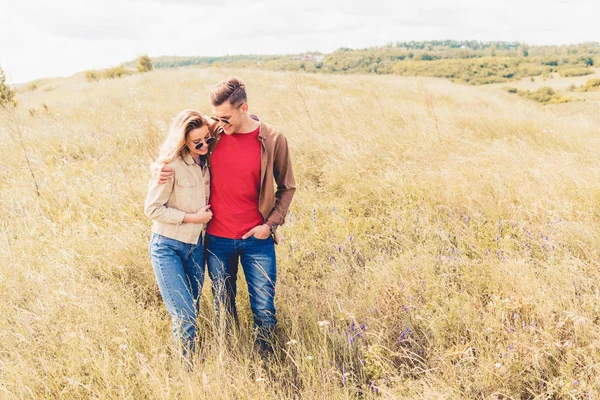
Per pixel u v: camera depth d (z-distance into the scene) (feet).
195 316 9.62
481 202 16.26
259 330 10.62
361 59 583.58
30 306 11.25
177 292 9.39
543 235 13.98
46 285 11.88
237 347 10.12
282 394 9.06
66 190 18.63
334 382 8.97
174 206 9.55
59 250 13.53
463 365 9.21
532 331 9.51
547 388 8.61
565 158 19.24
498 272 11.80
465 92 94.27
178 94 53.62
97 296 11.58
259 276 10.27
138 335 10.41
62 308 10.98
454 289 11.57
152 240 9.74
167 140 9.17
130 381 8.95
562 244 13.30
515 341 9.29
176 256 9.64
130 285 12.43
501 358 9.25
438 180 18.01
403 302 11.34
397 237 15.01
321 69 561.84
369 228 15.97
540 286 11.15
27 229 15.39
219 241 10.03
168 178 9.07
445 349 9.89
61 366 9.32
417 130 24.49
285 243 14.62
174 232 9.49
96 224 16.39
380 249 14.78
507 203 16.02
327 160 21.43
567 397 8.37
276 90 53.83
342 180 19.30
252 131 9.53
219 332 9.95
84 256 13.50
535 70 432.66
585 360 8.77
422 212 16.40
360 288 12.46
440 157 20.68
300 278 13.43
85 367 9.38
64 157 24.47
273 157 9.66
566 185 16.60
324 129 25.81
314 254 14.28
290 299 12.12
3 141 25.08
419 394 8.54
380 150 21.74
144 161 22.72
